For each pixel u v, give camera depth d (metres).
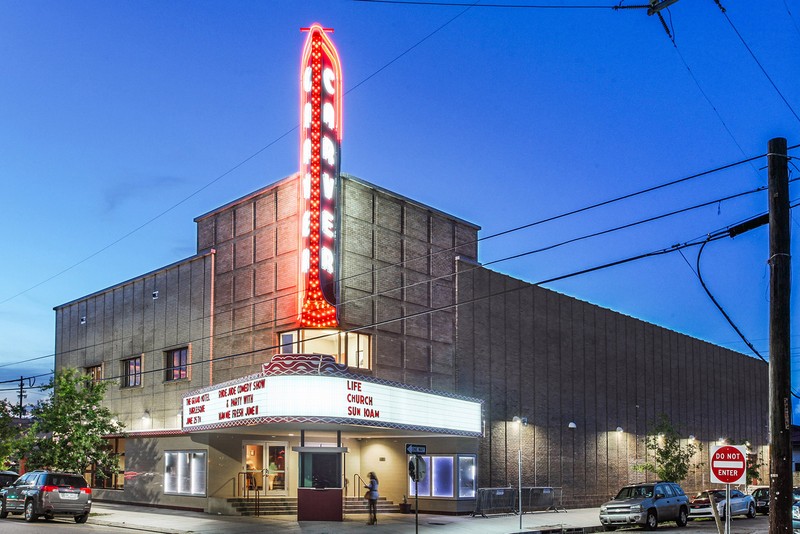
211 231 41.91
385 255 38.44
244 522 32.09
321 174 34.94
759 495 47.09
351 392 31.27
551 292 47.84
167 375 43.22
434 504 38.28
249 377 31.70
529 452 43.84
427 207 41.16
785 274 16.72
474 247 43.75
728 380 65.81
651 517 35.03
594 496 48.06
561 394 47.03
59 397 40.41
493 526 33.12
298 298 35.09
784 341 16.56
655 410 55.28
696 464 55.91
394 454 39.88
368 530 29.95
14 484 34.34
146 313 45.50
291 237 37.09
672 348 58.59
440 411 36.28
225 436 37.28
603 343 51.41
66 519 34.91
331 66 35.75
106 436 44.47
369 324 36.97
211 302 40.81
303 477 32.59
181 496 38.44
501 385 43.09
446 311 41.09
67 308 53.09
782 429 16.30
